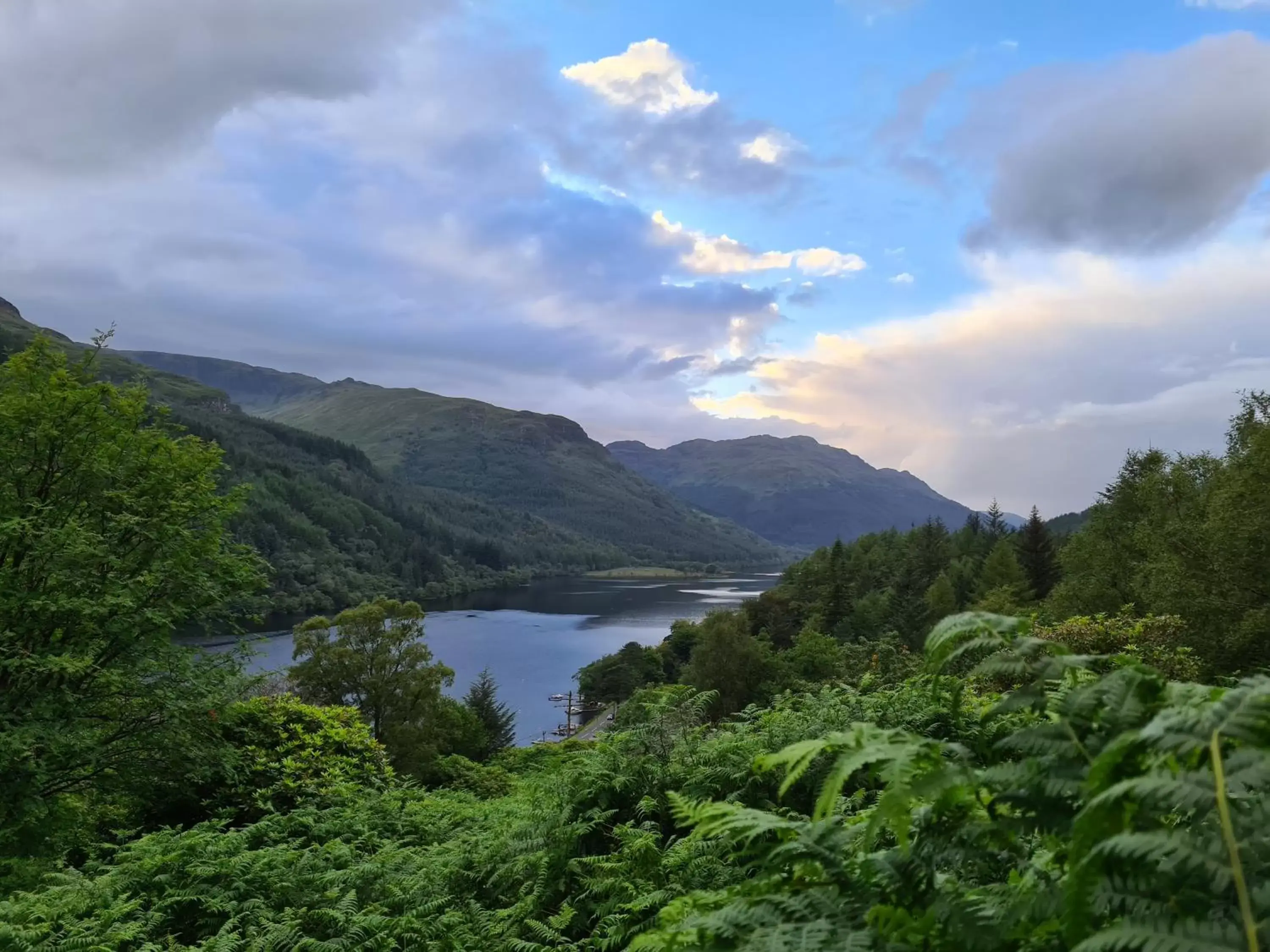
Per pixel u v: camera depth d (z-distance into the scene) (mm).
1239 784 1221
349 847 7891
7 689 13391
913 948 1585
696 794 5367
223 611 16609
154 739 13891
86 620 13609
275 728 15586
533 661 80312
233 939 5578
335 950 5262
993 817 1798
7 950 5574
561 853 5305
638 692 7648
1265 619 19266
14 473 14719
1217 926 1153
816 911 1800
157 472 15805
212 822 9531
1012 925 1550
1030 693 1763
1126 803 1465
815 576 77000
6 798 11844
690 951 1833
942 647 2027
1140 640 12945
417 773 25828
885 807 1643
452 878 6234
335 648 29984
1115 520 35531
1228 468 27344
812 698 7352
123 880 7023
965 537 87812
